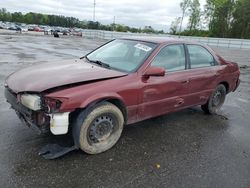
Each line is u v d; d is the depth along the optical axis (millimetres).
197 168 3559
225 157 3920
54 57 13258
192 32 74625
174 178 3295
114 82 3678
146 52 4285
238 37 65688
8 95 3781
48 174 3166
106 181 3131
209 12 73062
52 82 3373
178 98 4637
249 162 3824
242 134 4848
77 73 3719
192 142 4336
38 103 3250
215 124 5230
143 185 3115
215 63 5516
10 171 3162
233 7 65875
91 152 3637
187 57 4836
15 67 9383
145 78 4016
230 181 3322
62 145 3740
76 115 3490
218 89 5688
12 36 30797
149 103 4148
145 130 4641
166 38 4863
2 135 3975
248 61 18766
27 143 3789
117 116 3762
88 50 19109
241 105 6734
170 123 5074
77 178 3139
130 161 3596
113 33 43906
